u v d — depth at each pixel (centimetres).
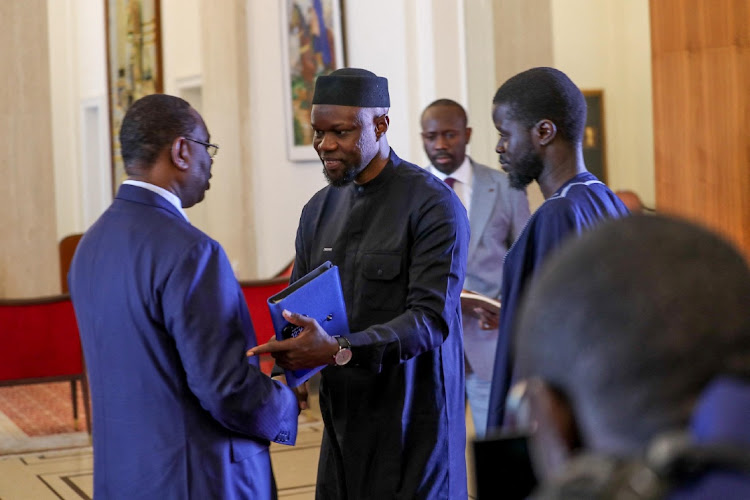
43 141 806
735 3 372
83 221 1608
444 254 291
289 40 986
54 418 761
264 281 696
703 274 71
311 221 324
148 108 264
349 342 268
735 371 69
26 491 557
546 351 76
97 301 258
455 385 309
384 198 303
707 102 379
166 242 252
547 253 242
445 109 521
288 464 601
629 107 1376
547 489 73
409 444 299
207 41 1007
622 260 73
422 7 881
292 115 989
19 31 794
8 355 673
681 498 66
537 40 764
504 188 510
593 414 73
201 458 256
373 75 298
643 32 1344
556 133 259
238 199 985
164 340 253
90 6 1533
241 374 253
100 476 264
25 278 802
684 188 388
